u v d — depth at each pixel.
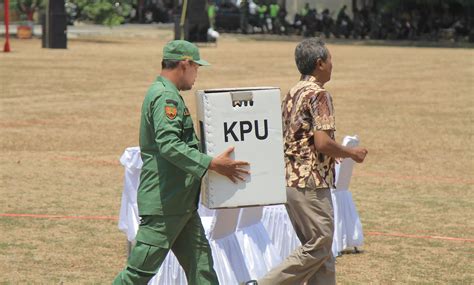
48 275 8.16
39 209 11.02
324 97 6.47
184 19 46.06
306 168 6.51
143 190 5.95
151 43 49.50
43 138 17.05
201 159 5.73
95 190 12.38
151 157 5.91
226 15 64.81
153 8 72.56
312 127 6.50
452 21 63.31
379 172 14.54
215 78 29.88
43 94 24.36
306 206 6.52
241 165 5.88
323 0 70.56
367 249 9.55
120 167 14.32
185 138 5.89
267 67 34.91
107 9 55.94
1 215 10.59
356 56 44.31
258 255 7.69
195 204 6.01
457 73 35.03
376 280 8.33
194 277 6.07
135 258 5.96
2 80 27.53
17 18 59.75
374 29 62.91
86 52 40.47
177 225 5.92
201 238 6.09
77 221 10.43
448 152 16.75
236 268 7.45
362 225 10.69
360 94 26.84
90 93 24.97
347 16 64.44
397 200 12.30
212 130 5.87
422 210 11.65
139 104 22.88
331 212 6.59
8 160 14.61
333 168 6.68
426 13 63.56
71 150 15.84
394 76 33.34
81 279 8.07
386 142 17.78
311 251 6.56
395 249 9.56
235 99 5.88
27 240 9.45
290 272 6.58
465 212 11.57
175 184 5.88
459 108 23.81
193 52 5.95
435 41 61.09
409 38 62.44
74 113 20.81
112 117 20.34
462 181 13.91
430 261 9.08
